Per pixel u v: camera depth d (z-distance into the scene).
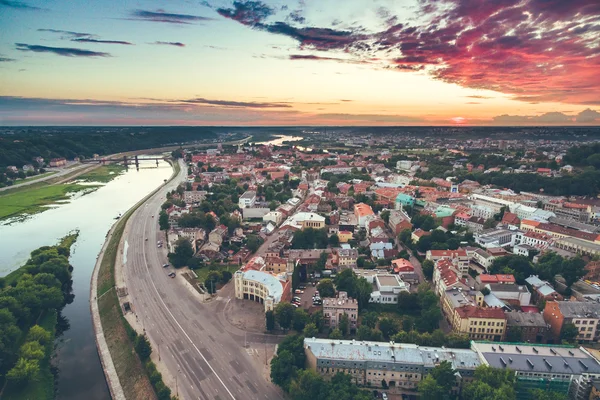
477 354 186.50
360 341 199.38
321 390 166.75
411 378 183.00
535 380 171.75
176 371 196.88
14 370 186.50
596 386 161.62
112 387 192.75
